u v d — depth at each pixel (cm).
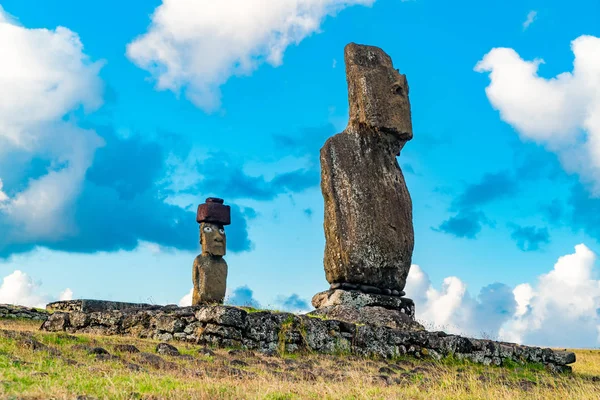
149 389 958
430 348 1717
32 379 944
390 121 2136
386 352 1669
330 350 1628
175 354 1366
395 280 2075
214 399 940
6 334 1296
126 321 1705
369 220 2062
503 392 1206
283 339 1595
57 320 1792
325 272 2089
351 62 2195
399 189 2152
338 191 2075
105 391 913
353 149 2117
